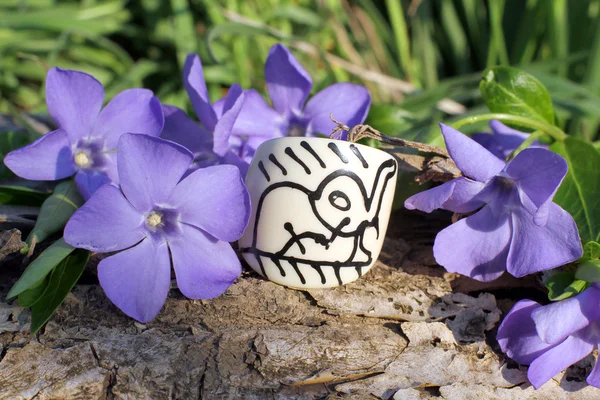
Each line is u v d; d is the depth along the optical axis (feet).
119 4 1.01
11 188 0.53
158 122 0.54
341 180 0.47
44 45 0.95
